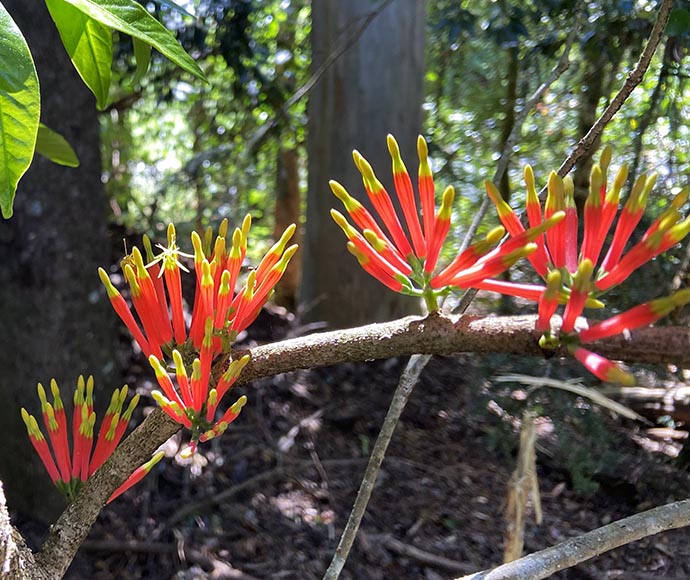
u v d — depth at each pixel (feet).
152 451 0.73
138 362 3.66
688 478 3.68
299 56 6.28
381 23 4.44
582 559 0.85
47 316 2.65
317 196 4.78
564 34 4.01
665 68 3.05
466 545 3.11
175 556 2.75
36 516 2.65
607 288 0.57
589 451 3.62
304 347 0.67
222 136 6.46
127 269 0.67
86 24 0.91
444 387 4.48
